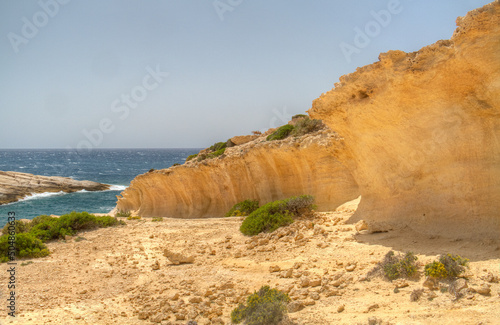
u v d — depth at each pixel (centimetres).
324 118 1351
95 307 869
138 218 2888
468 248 805
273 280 895
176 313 766
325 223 1411
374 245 1003
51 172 10681
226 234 1600
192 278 1016
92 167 12838
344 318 609
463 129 923
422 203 1045
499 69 825
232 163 2703
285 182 2412
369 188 1303
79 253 1477
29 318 807
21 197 5781
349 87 1173
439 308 579
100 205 5291
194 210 3145
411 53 994
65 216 2011
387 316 587
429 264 723
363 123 1192
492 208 855
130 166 13462
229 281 932
